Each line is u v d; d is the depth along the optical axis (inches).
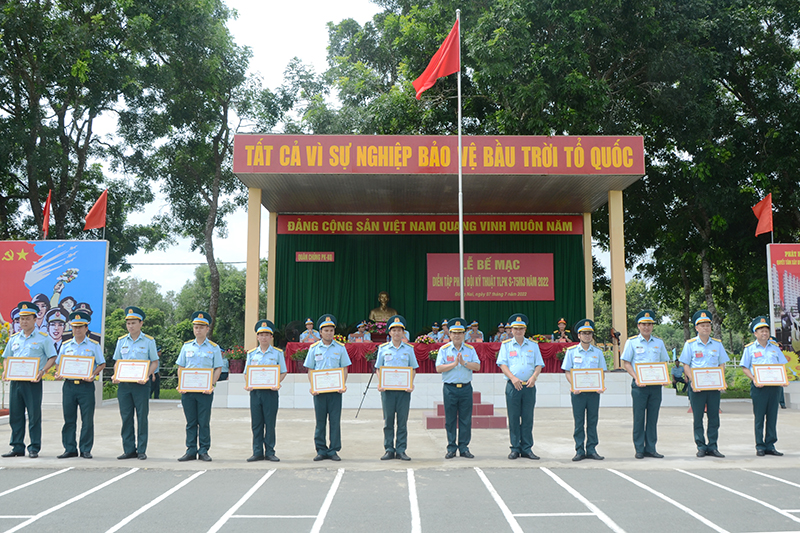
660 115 954.7
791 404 687.1
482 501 247.9
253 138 671.1
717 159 907.4
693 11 898.1
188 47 1064.2
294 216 889.5
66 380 341.1
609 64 968.3
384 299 864.9
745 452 366.0
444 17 965.2
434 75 687.7
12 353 351.6
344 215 890.1
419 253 888.9
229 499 252.2
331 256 885.8
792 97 926.4
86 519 222.8
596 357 344.5
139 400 341.7
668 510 234.5
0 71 887.7
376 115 994.7
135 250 1196.5
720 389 345.1
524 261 885.8
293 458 346.3
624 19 892.6
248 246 709.9
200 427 339.3
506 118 884.6
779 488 270.7
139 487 273.4
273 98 1184.8
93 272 692.7
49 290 689.6
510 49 805.9
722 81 980.6
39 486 274.8
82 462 329.1
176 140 1162.6
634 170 673.0
